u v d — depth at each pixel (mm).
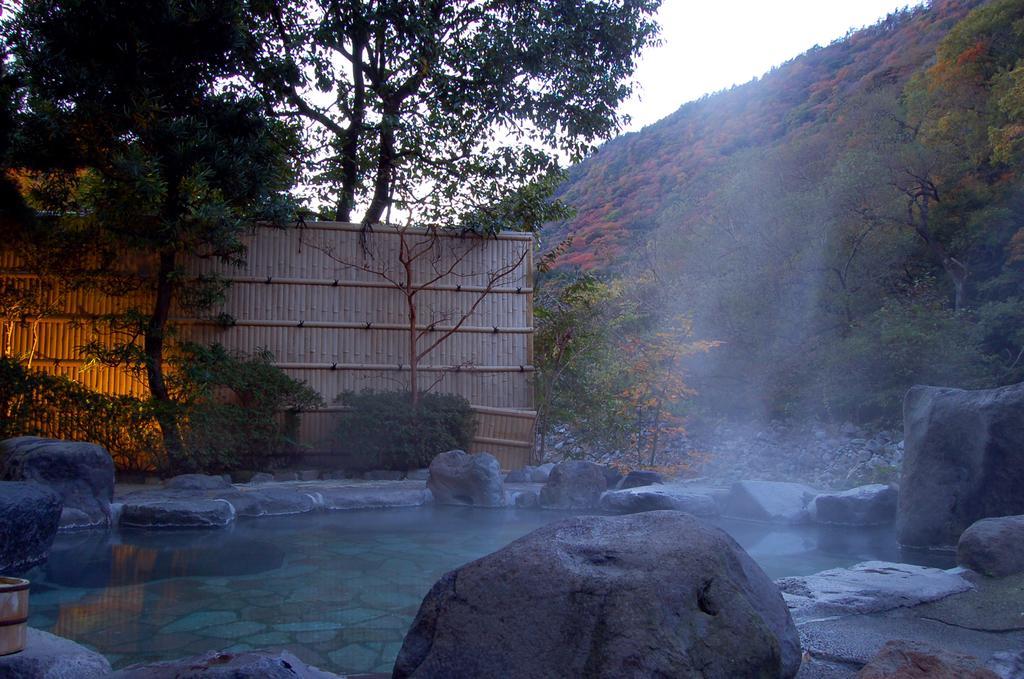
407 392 10180
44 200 9055
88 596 4051
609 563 2254
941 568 4805
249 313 10086
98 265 9492
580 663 1999
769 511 6855
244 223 9203
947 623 3164
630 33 12227
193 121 8695
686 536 2355
